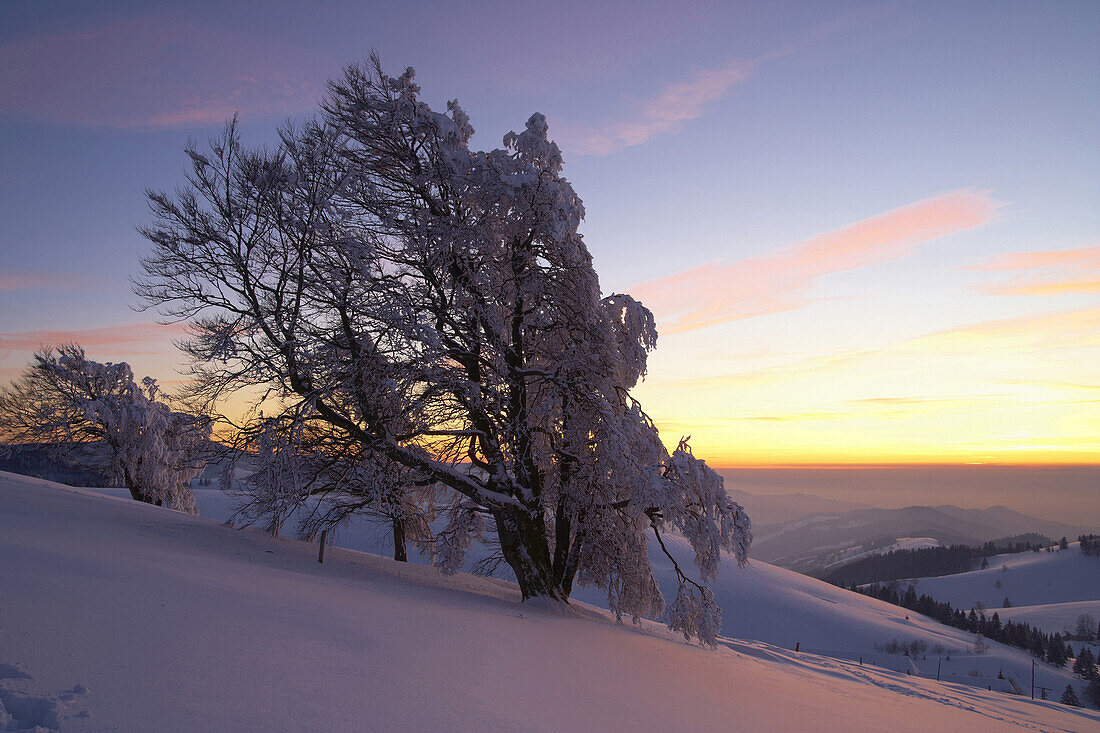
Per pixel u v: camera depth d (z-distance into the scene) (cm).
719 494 1828
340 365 1745
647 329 1995
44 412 3444
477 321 1891
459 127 2039
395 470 1892
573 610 1823
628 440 1891
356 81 1922
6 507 1334
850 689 1717
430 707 584
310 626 794
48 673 450
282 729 448
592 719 690
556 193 1739
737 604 10794
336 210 1759
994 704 2648
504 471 1936
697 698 969
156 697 453
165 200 1752
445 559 1936
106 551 1012
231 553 1427
